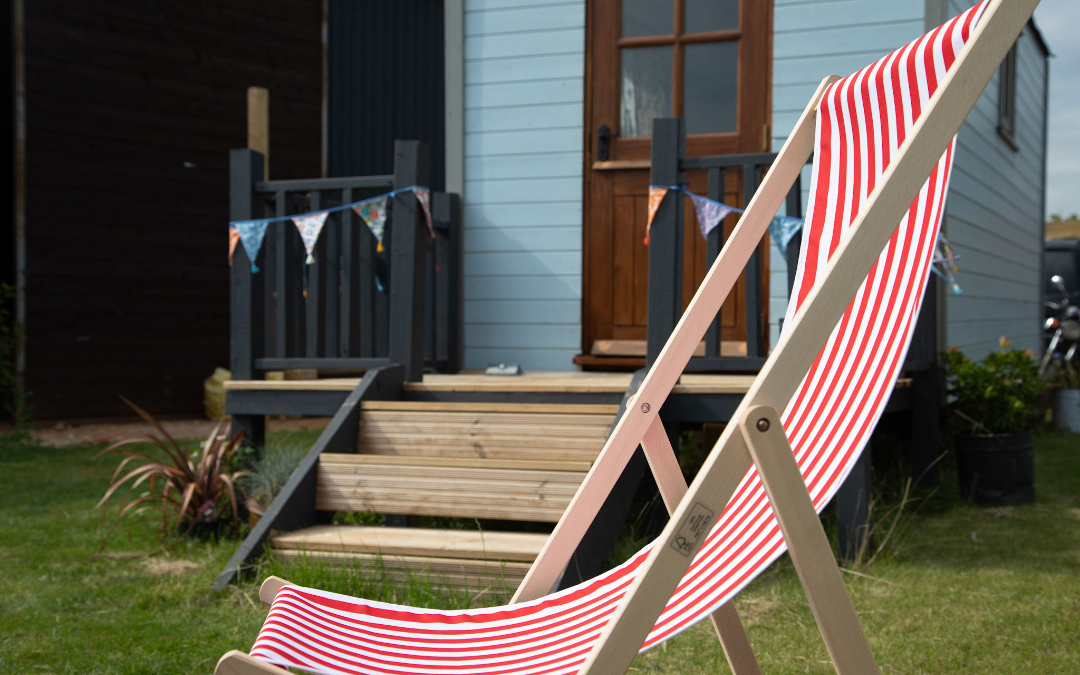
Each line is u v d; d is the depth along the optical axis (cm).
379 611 148
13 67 767
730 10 461
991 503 407
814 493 123
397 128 914
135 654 219
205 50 838
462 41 496
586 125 477
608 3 475
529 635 141
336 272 381
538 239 485
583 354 477
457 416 312
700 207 335
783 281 441
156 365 816
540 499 270
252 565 267
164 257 822
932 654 219
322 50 893
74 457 569
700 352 437
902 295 128
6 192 795
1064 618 244
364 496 287
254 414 366
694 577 127
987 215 598
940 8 427
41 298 761
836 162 145
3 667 212
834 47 442
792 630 234
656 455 160
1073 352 793
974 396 428
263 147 540
